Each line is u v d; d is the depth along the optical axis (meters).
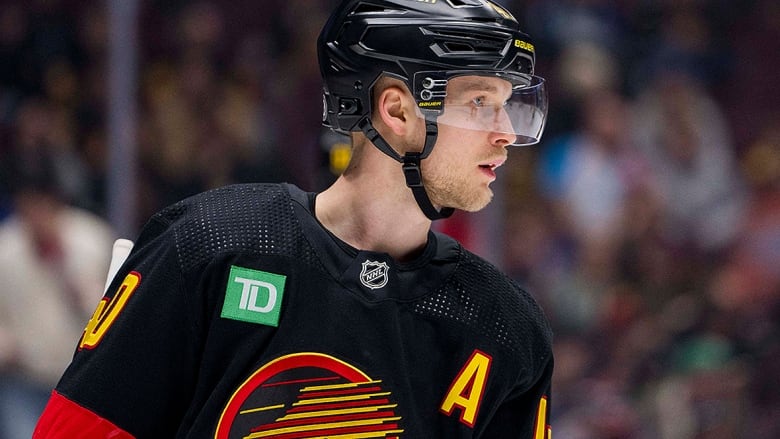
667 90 17.20
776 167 17.30
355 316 5.17
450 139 5.25
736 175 17.45
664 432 14.35
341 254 5.24
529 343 5.61
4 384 12.10
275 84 13.69
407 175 5.28
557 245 15.40
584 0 16.98
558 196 15.76
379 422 5.15
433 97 5.19
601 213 16.06
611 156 16.42
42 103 12.62
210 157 12.95
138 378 5.10
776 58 18.03
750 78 17.91
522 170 15.41
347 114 5.40
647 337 15.43
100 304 5.38
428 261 5.42
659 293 16.02
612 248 16.00
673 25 17.53
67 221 12.27
